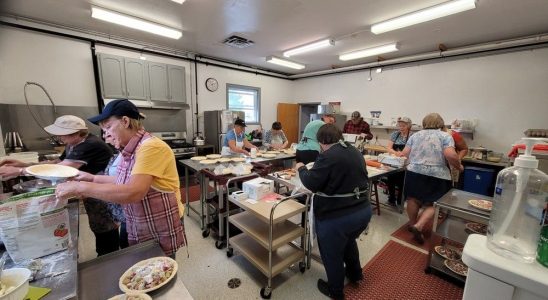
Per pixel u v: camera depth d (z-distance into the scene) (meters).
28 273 0.66
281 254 1.95
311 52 4.73
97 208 1.72
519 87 3.71
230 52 4.96
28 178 1.80
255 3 2.80
